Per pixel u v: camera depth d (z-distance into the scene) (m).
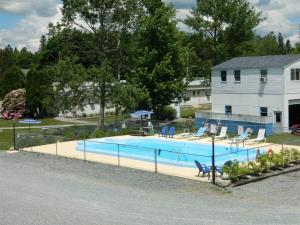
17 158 33.03
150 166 29.14
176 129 47.69
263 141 38.12
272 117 43.19
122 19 50.31
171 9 51.75
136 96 48.75
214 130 41.50
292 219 17.23
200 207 19.28
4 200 20.94
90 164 30.14
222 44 69.50
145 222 17.09
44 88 58.00
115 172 27.42
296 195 21.42
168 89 50.59
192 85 86.38
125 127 48.06
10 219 17.83
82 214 18.34
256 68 45.66
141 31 50.59
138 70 50.75
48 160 31.94
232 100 48.47
